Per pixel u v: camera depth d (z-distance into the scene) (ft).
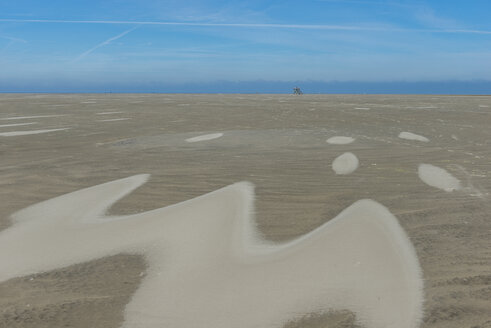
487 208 16.47
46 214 16.31
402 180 21.62
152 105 88.58
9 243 13.48
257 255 12.30
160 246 13.10
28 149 32.32
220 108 78.07
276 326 8.68
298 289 10.23
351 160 27.17
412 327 8.46
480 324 8.42
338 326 8.62
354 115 61.93
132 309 9.40
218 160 27.43
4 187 20.62
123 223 15.20
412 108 78.74
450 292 9.79
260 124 49.62
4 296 10.09
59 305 9.58
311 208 16.80
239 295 9.98
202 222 15.23
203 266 11.64
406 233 13.82
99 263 11.94
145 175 22.99
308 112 67.92
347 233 13.88
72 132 42.16
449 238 13.32
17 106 83.82
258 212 16.31
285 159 27.61
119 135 40.09
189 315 9.14
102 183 21.26
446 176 22.43
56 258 12.30
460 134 40.40
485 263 11.40
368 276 10.79
